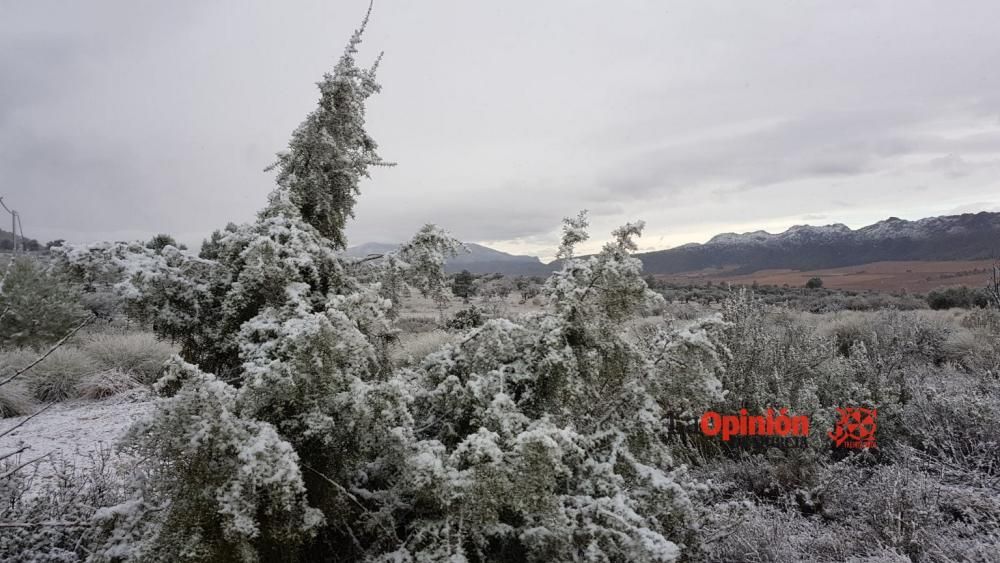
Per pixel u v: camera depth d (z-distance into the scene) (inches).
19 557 113.5
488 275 1043.9
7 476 116.6
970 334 429.4
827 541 145.6
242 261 124.3
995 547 135.8
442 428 117.6
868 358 274.7
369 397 93.1
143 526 88.0
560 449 86.4
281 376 88.4
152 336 428.1
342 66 142.8
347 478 97.9
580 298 121.6
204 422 78.0
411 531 96.8
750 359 235.3
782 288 1573.6
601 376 128.0
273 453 79.0
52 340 392.5
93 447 224.8
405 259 142.6
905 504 149.9
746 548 134.2
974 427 208.7
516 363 121.1
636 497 109.2
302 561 95.7
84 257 113.2
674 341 125.6
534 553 94.7
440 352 132.4
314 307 123.6
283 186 136.6
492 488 85.7
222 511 73.5
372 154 155.3
